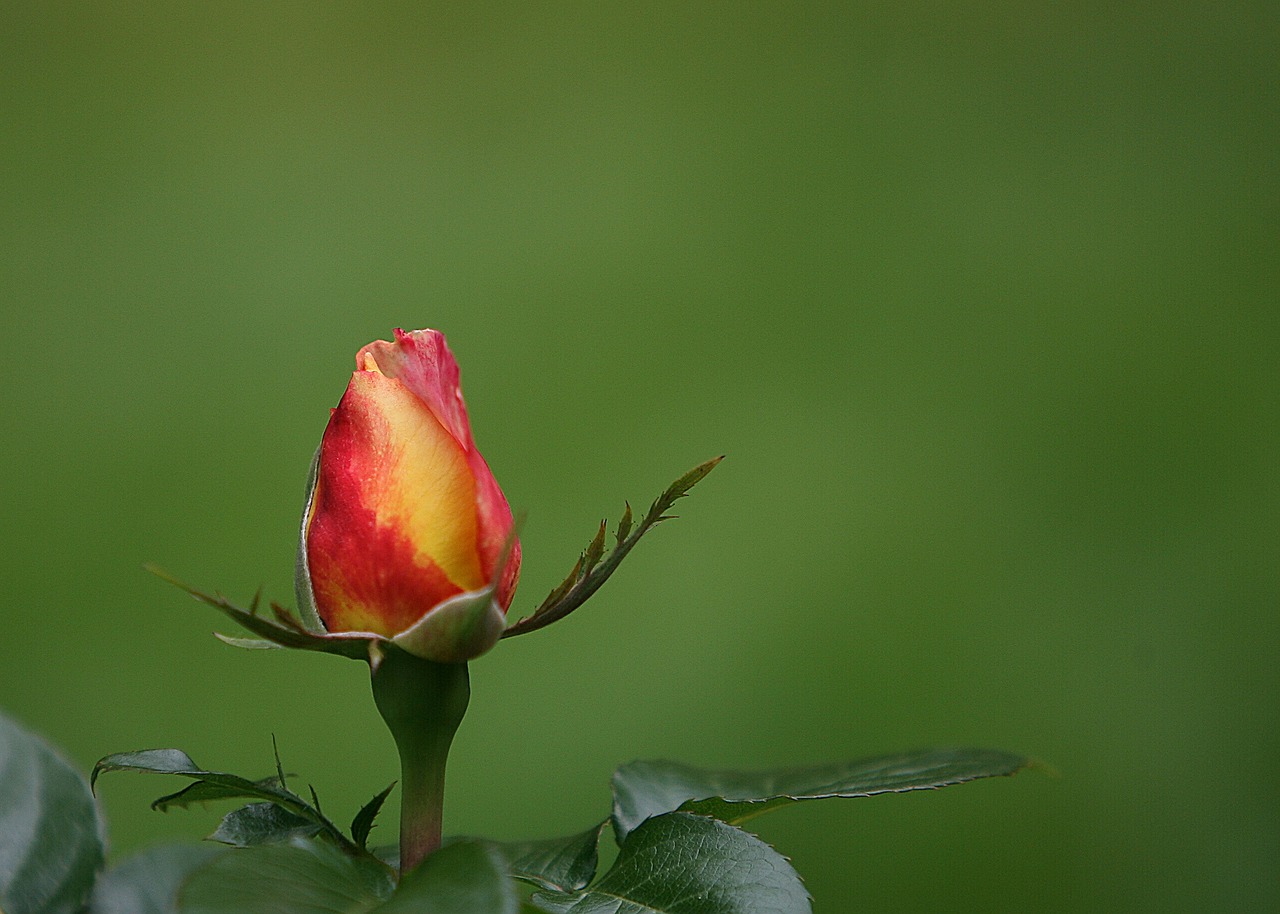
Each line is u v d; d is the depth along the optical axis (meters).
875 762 0.85
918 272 2.99
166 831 2.19
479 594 0.79
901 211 3.05
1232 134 3.12
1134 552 2.61
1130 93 3.19
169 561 2.52
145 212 3.01
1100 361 2.81
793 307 2.88
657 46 3.24
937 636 2.47
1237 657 2.46
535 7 3.29
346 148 3.15
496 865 0.76
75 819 0.79
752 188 3.07
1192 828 2.32
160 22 3.22
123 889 0.78
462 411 0.80
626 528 0.80
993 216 3.00
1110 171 3.09
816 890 2.18
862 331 2.86
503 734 2.32
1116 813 2.33
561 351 2.83
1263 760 2.39
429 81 3.23
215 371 2.83
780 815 2.20
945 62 3.26
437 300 2.90
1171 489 2.67
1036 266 2.92
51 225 3.00
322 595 0.79
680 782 0.84
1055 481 2.67
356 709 2.33
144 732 2.30
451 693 0.80
